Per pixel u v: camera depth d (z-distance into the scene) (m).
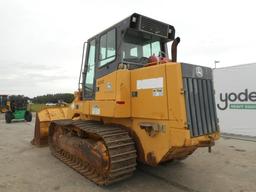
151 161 4.50
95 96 5.54
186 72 4.18
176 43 5.11
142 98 4.62
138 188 4.74
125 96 4.77
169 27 5.68
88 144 5.20
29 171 5.85
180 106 3.99
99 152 4.76
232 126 11.23
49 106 9.95
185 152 4.74
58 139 7.02
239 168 5.91
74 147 5.87
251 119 10.58
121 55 4.96
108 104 4.90
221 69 11.58
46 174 5.62
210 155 7.10
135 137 4.84
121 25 5.05
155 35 5.39
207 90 4.59
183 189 4.69
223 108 11.55
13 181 5.21
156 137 4.39
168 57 5.90
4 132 12.60
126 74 4.82
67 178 5.34
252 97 10.52
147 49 5.48
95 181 4.86
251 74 10.54
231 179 5.20
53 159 6.93
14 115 17.84
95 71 5.77
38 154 7.54
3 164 6.46
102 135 4.62
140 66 5.24
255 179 5.19
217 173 5.57
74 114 6.93
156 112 4.35
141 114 4.63
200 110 4.34
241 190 4.62
